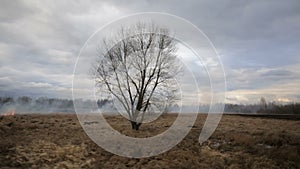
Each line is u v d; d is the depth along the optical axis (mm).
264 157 13109
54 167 10734
